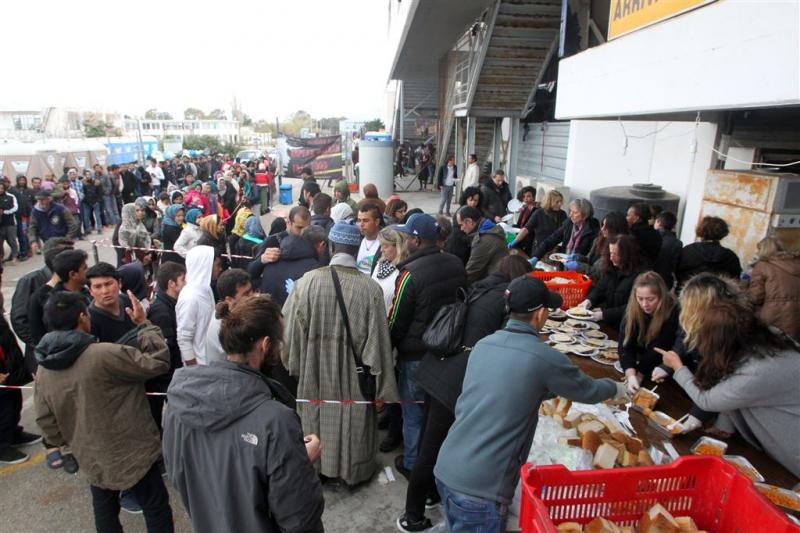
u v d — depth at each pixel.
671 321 2.83
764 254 3.44
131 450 2.43
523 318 2.12
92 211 12.75
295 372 3.12
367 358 2.99
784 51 2.20
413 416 3.24
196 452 1.59
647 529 1.70
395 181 23.03
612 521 1.78
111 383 2.36
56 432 2.47
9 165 15.41
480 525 2.05
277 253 3.88
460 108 12.12
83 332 2.39
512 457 2.03
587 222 5.48
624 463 2.17
